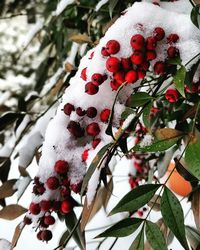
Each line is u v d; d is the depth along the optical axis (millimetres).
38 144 354
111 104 263
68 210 266
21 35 1108
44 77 562
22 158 348
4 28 1104
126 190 653
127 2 346
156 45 245
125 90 265
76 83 281
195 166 190
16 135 402
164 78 256
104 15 386
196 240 323
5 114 399
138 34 233
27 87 1006
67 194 266
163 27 253
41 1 803
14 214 314
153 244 211
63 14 471
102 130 258
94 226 569
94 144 257
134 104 241
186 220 510
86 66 275
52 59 566
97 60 252
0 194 335
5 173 382
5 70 1072
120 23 249
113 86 250
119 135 233
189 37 252
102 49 243
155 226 217
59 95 402
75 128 254
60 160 264
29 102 441
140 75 242
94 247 518
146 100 241
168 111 365
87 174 221
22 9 821
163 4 303
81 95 263
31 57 1077
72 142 270
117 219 571
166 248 208
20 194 333
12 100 971
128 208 213
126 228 219
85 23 453
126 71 237
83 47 425
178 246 495
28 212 284
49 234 274
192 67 248
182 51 250
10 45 1101
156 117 380
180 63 236
